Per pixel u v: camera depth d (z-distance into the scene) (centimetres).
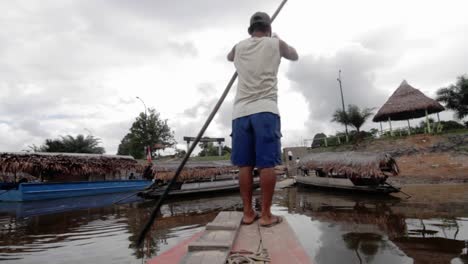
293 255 146
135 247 611
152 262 154
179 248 175
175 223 866
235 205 1259
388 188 1240
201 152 3594
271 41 221
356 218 863
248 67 219
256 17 239
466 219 753
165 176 1459
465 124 2205
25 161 1369
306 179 1859
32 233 741
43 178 1513
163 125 3341
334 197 1365
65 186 1427
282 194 1612
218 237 164
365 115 2486
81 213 1056
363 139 2350
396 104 2341
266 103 211
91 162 1627
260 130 207
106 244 635
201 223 866
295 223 830
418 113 2431
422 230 672
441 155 1794
